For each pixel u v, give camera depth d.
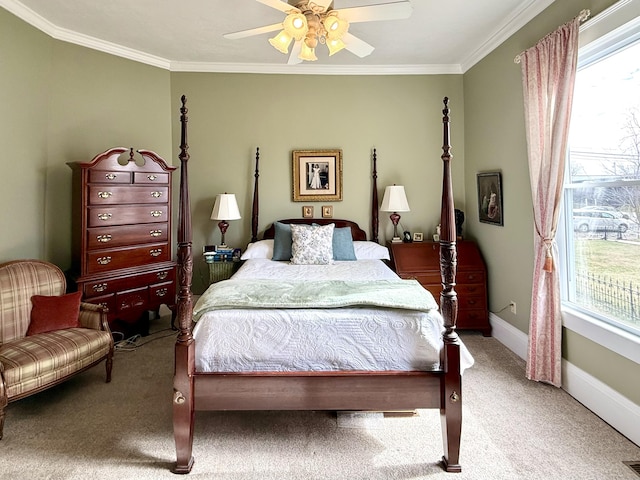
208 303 2.03
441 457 1.90
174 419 1.78
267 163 4.29
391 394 1.85
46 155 3.28
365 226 4.36
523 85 2.81
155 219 3.66
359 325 1.92
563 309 2.55
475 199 4.04
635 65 2.07
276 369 1.90
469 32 3.38
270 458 1.90
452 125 4.28
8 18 2.85
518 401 2.42
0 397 2.02
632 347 1.98
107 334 2.71
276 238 3.87
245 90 4.25
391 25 3.24
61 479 1.74
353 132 4.30
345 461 1.87
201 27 3.28
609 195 2.26
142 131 3.96
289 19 2.10
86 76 3.54
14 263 2.68
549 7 2.70
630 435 2.01
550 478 1.74
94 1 2.85
